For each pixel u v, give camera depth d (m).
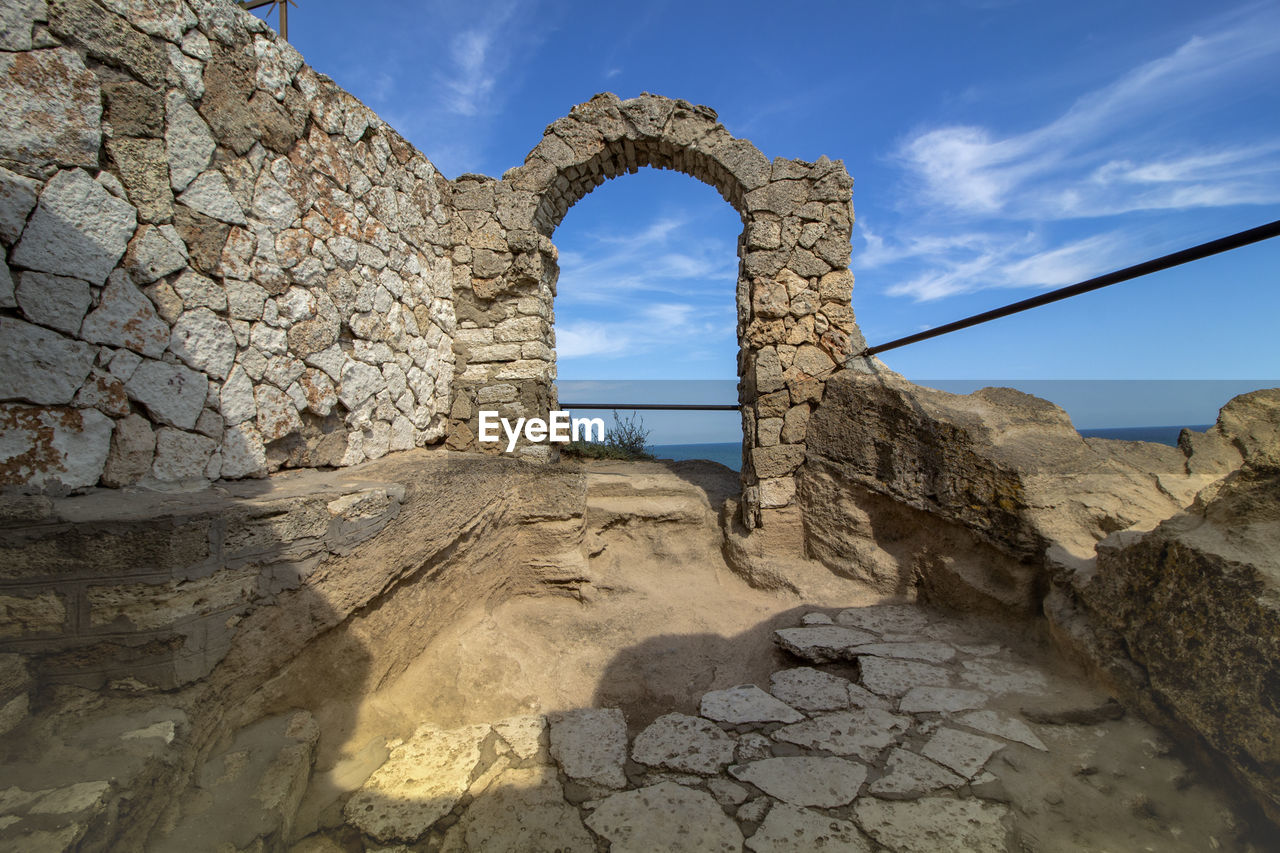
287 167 2.93
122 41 2.13
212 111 2.50
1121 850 1.93
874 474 4.29
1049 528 3.36
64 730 1.67
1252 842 1.92
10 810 1.37
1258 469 2.20
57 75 1.94
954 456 3.82
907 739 2.53
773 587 4.46
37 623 1.70
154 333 2.24
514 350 4.90
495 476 4.17
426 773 2.36
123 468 2.14
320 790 2.17
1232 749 2.01
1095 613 2.80
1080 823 2.04
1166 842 1.96
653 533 5.02
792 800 2.19
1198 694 2.16
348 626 2.63
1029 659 3.17
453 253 4.90
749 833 2.04
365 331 3.61
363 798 2.19
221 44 2.56
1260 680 1.94
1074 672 2.90
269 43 2.83
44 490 1.90
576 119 4.89
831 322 4.73
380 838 2.00
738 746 2.56
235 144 2.62
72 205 1.97
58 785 1.46
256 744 2.06
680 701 3.22
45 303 1.90
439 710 2.89
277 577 2.19
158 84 2.27
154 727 1.71
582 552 4.66
